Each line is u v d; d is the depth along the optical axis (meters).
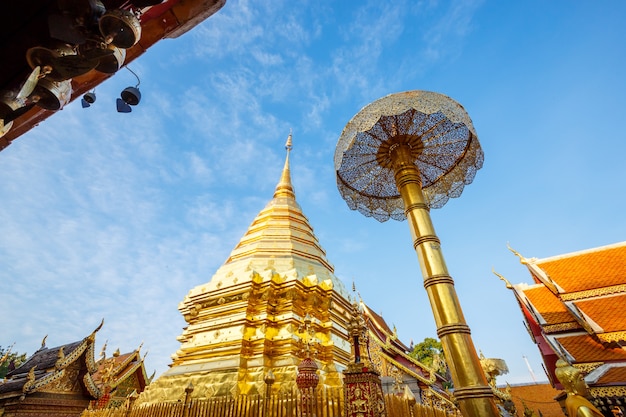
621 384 11.98
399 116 5.90
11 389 17.20
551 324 16.02
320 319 12.97
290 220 17.77
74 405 18.48
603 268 17.17
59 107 2.86
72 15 2.36
